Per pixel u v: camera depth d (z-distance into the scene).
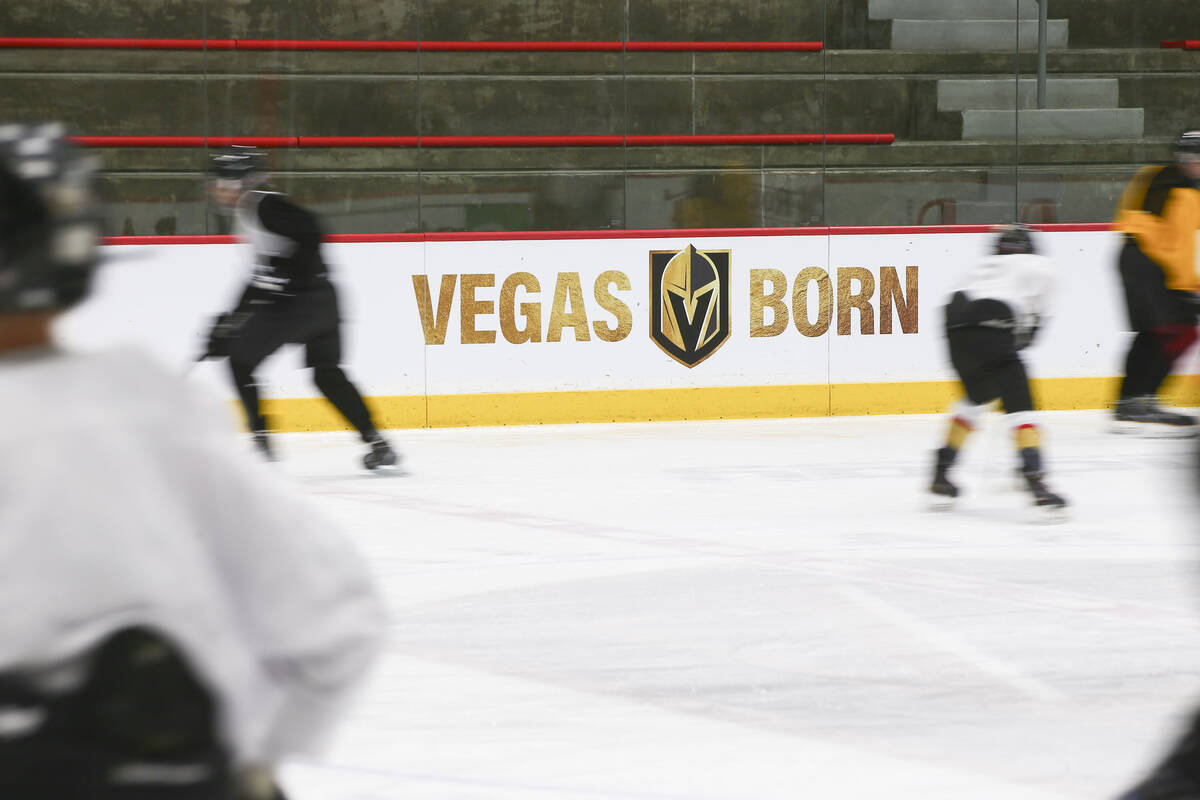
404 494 18.97
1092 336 27.67
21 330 3.23
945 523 16.88
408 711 9.80
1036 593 13.30
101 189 26.52
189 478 3.21
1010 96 29.94
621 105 28.94
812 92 29.72
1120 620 12.29
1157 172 24.27
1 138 3.21
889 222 28.09
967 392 17.25
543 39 28.84
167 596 3.11
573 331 26.23
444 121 28.20
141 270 24.78
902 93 29.42
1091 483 19.70
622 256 26.31
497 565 14.58
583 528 16.59
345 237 25.42
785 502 18.33
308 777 8.48
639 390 26.52
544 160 28.23
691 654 11.25
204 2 27.02
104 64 27.77
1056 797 8.15
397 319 25.64
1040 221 28.44
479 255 25.86
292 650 3.24
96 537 3.08
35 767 3.04
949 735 9.29
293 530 3.26
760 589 13.49
